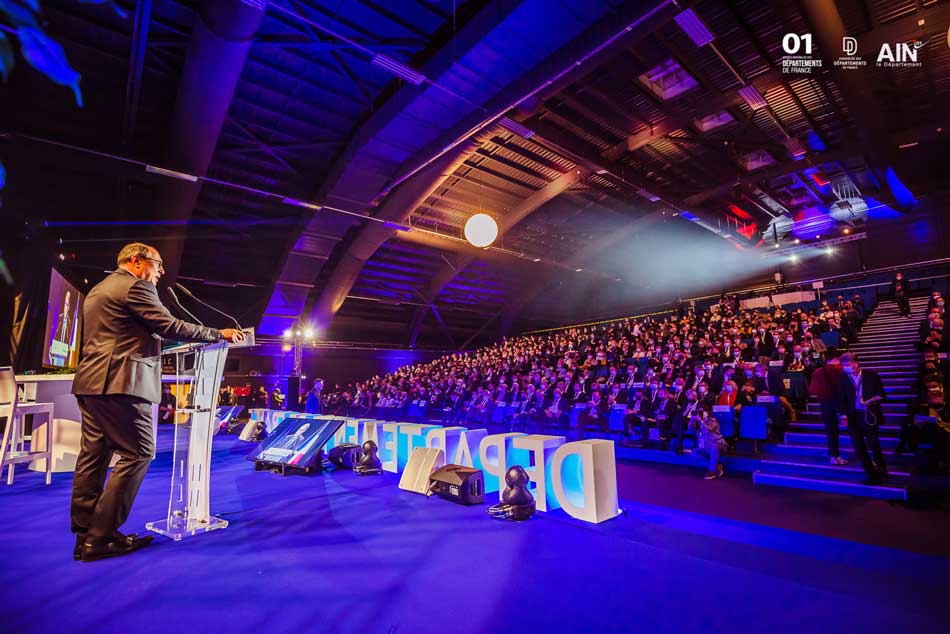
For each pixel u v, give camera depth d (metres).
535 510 3.89
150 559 2.82
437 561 2.82
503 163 15.40
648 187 16.03
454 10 8.84
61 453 5.45
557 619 2.18
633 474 6.41
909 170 17.69
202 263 16.17
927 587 2.54
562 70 9.23
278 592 2.42
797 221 20.72
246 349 19.56
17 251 9.55
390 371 24.48
